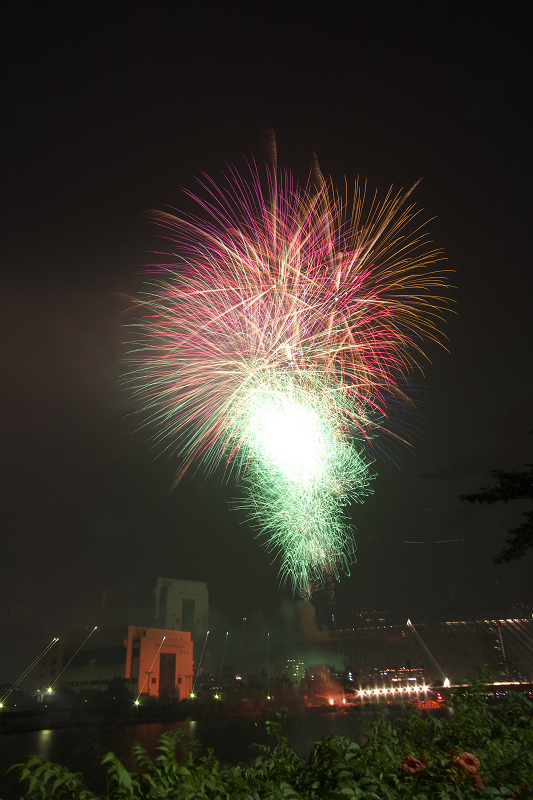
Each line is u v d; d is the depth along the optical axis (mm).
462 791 5523
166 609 132375
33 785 4305
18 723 76312
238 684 120188
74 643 102562
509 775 6477
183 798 4477
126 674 96562
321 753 5840
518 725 9273
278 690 108875
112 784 4520
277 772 6012
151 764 4895
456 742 7816
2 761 44312
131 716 84375
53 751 49688
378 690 108188
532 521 14211
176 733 5371
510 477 14266
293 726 39906
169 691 99750
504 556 14234
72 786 4449
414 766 5898
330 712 83500
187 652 109688
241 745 48094
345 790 4836
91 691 92125
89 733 68125
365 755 5934
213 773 5090
